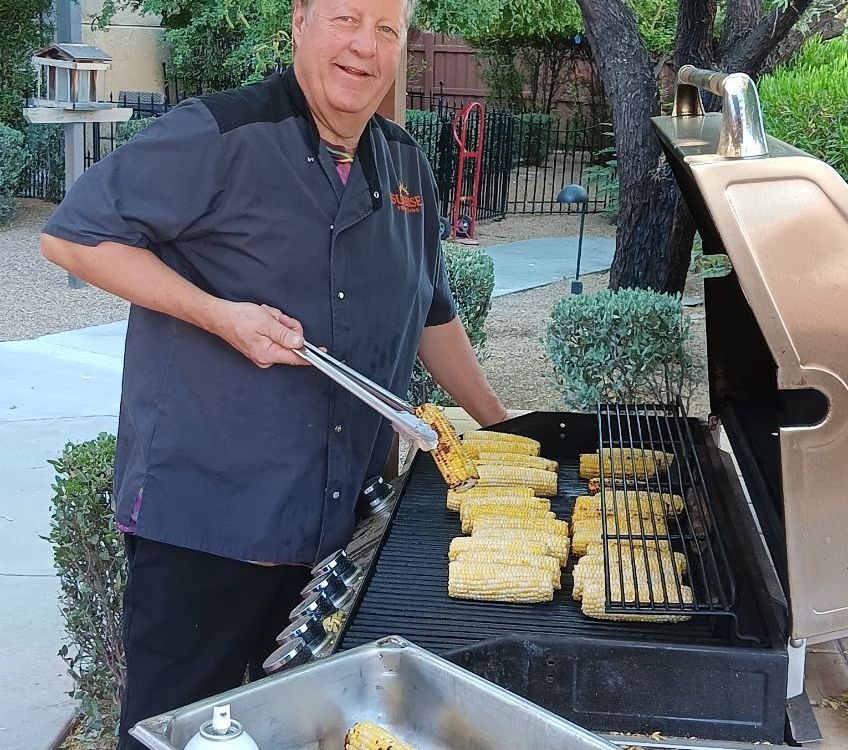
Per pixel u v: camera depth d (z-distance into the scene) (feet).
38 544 13.89
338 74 6.18
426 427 5.92
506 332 26.00
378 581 6.68
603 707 5.20
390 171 7.07
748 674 5.06
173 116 6.12
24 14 43.93
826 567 4.93
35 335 24.80
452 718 4.45
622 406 9.68
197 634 6.67
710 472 7.73
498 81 59.11
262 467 6.44
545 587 6.40
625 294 17.65
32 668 11.09
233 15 35.47
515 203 45.78
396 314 6.94
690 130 6.63
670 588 6.18
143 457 6.45
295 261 6.39
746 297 4.68
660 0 30.09
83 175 6.07
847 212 4.55
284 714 4.35
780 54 18.93
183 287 6.05
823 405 4.86
